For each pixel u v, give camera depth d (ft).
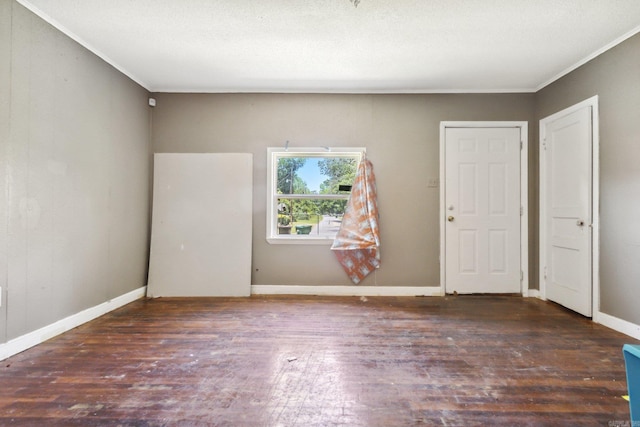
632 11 7.53
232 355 7.23
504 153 12.44
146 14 7.82
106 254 10.22
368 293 12.55
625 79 8.53
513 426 4.87
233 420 5.01
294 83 12.03
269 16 7.90
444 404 5.44
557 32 8.47
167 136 12.74
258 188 12.74
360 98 12.64
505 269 12.46
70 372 6.43
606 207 9.11
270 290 12.64
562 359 7.05
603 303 9.21
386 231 12.58
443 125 12.51
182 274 12.39
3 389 5.80
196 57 10.05
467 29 8.39
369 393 5.76
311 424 4.93
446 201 12.53
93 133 9.59
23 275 7.40
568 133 10.58
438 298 12.09
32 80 7.55
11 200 7.11
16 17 7.13
